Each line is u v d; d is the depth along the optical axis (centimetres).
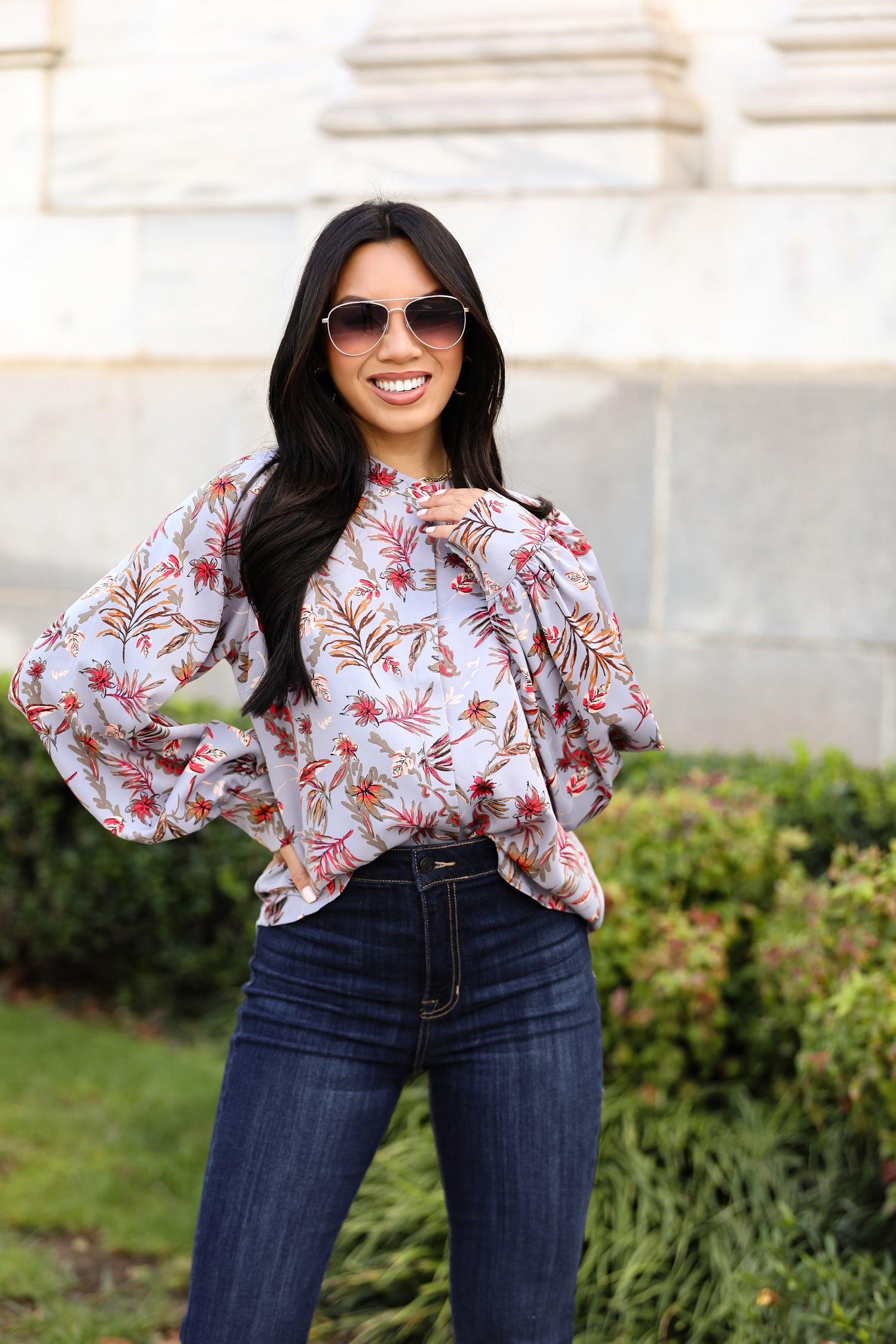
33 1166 356
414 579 189
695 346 456
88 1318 292
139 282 532
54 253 543
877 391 434
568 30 459
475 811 184
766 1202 295
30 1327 289
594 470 462
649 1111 327
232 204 516
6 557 548
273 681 184
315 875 186
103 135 534
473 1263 189
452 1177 192
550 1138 187
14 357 552
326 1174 184
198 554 190
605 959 335
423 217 190
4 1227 329
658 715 464
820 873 388
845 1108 300
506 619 186
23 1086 405
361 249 188
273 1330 182
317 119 490
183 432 521
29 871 480
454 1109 190
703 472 453
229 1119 186
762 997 336
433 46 474
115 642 191
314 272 187
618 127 457
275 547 183
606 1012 336
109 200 534
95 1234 329
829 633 445
